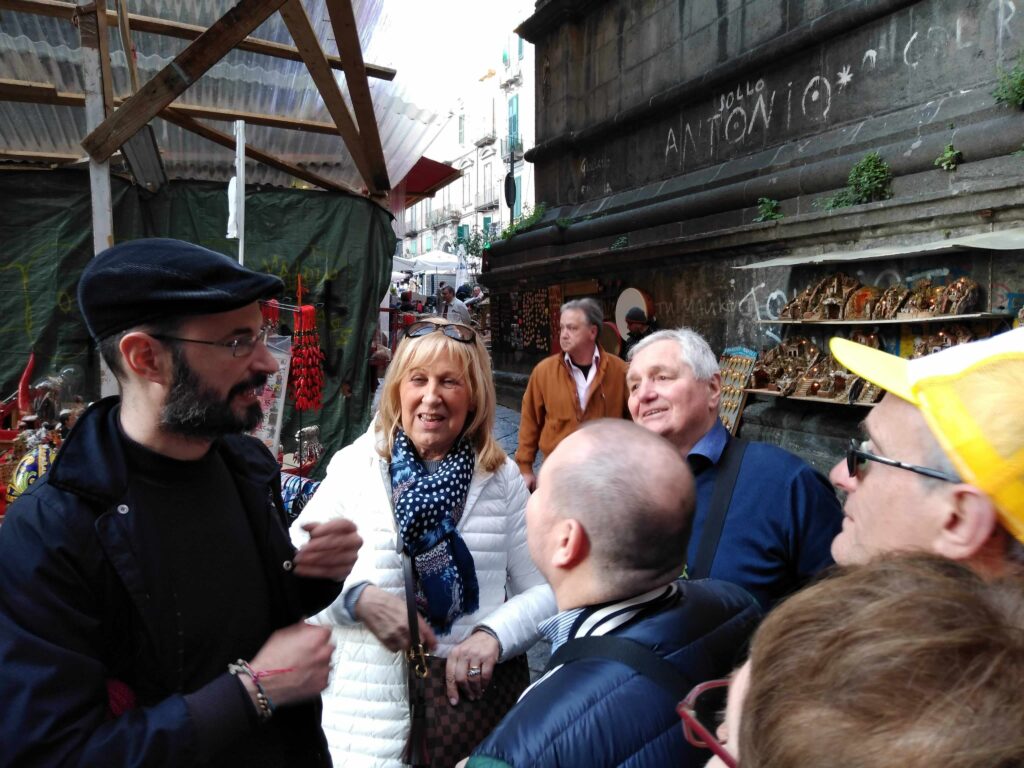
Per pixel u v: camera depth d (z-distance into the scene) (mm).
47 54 5551
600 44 12430
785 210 8141
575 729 1024
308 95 6418
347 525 1460
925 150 6594
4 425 4520
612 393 4441
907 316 6027
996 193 5609
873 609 537
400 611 1842
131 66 4902
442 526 1927
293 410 6402
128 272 1183
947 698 469
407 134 7668
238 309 1236
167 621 1201
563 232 12641
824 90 8102
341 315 6703
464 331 2078
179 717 1104
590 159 12914
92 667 1095
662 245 9453
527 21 13992
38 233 5812
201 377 1212
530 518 1279
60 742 1027
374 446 2082
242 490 1434
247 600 1335
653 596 1202
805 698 519
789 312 7215
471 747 1833
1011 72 6031
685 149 10445
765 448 2117
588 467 1209
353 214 6703
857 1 7488
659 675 1081
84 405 4445
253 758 1322
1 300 5754
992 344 1001
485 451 2072
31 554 1099
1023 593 603
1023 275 5543
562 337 4496
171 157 7664
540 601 1958
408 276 28984
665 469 1200
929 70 6961
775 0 8688
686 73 10297
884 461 1074
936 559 643
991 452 913
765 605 1970
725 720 765
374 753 1840
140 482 1241
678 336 2266
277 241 6523
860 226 6746
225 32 3754
